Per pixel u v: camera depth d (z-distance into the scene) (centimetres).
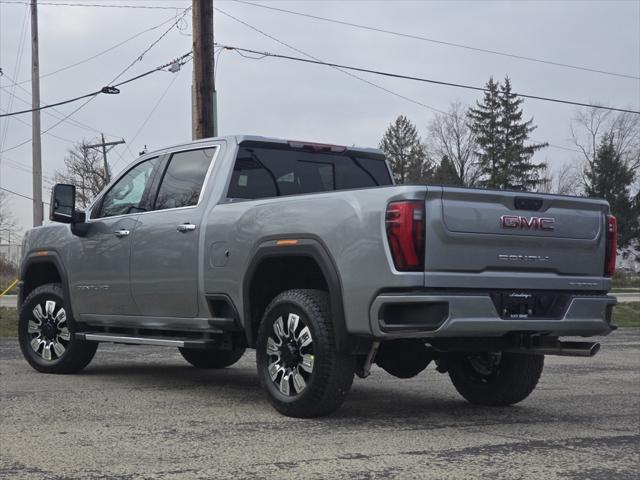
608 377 949
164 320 767
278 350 648
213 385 816
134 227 794
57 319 887
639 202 7631
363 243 589
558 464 503
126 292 800
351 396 776
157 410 666
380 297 578
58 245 885
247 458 505
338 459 505
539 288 623
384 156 852
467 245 590
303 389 624
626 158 7369
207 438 561
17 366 948
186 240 736
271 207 662
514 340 637
